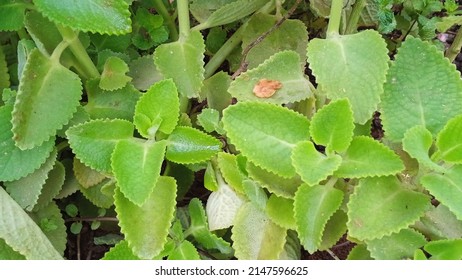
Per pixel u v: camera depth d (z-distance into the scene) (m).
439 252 0.53
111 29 0.52
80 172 0.60
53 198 0.60
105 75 0.60
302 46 0.65
